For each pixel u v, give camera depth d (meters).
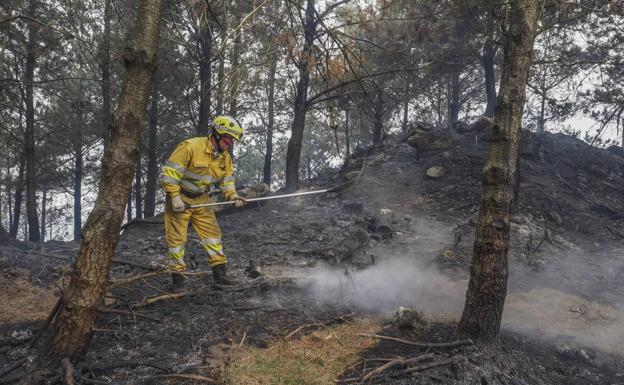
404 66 9.76
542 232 7.52
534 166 10.80
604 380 3.47
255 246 6.82
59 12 11.95
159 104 14.31
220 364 3.11
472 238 7.07
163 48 10.63
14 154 20.20
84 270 2.98
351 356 3.29
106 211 3.01
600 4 5.61
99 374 2.97
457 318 4.00
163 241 7.11
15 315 3.95
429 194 9.95
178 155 4.11
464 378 2.99
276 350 3.34
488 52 15.50
